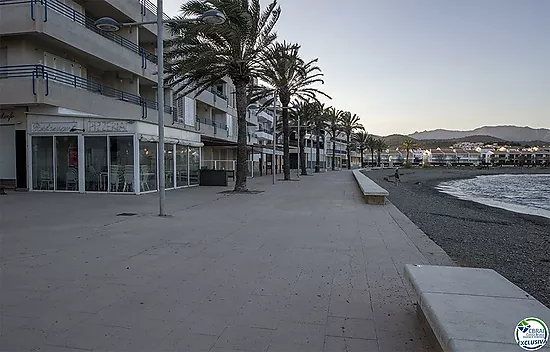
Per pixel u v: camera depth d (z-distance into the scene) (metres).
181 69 18.91
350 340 3.69
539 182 63.75
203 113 41.97
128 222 10.58
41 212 12.39
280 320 4.13
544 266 7.65
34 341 3.65
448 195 33.59
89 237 8.52
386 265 6.34
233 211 13.02
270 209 13.59
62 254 6.97
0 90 18.05
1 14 18.45
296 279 5.55
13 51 19.22
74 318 4.17
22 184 19.97
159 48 12.13
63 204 14.57
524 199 30.78
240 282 5.41
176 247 7.58
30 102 17.86
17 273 5.79
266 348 3.53
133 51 26.56
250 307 4.49
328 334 3.81
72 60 22.45
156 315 4.25
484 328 2.88
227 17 17.88
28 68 19.22
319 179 37.03
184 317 4.20
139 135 18.78
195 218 11.39
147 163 19.91
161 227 9.84
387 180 51.12
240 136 20.55
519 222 15.92
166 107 31.09
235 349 3.51
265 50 19.83
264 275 5.75
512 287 3.75
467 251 8.88
